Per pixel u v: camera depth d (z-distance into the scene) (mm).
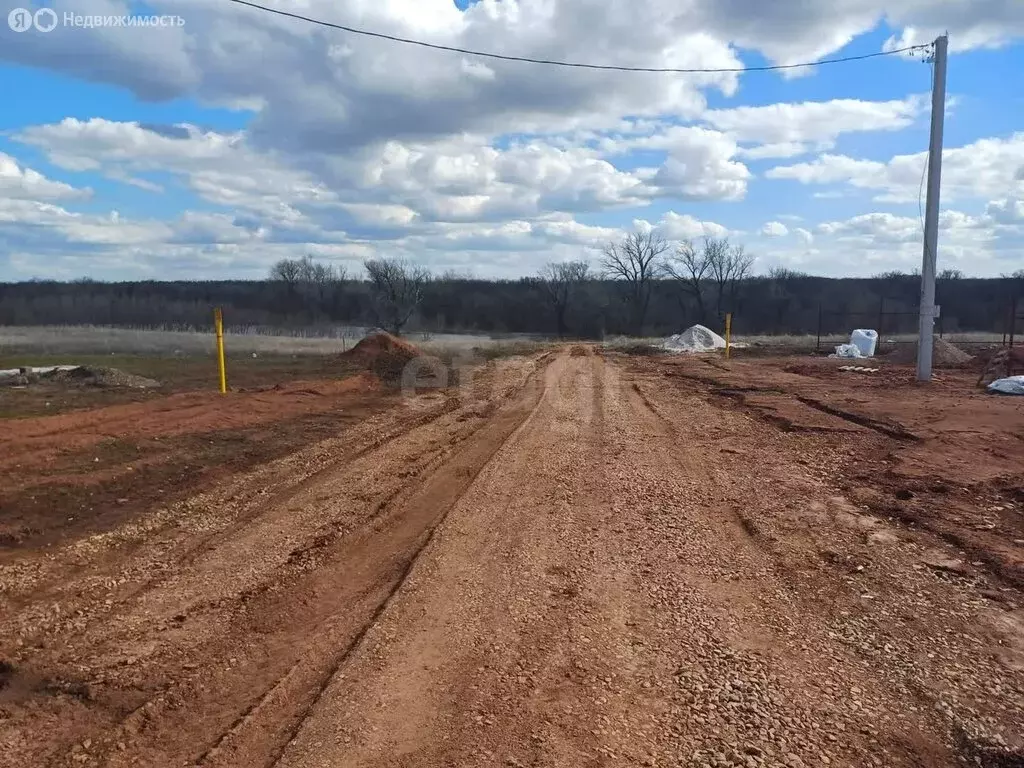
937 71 19391
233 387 17531
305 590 5707
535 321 78312
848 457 10438
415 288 65625
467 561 6285
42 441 10297
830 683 4305
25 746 3703
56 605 5344
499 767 3496
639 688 4230
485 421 13617
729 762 3551
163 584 5766
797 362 29766
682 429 12891
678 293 83375
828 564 6223
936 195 20062
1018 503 7969
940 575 5996
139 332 40281
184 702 4121
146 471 9086
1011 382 17750
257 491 8477
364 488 8672
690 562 6266
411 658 4578
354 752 3615
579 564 6219
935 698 4156
